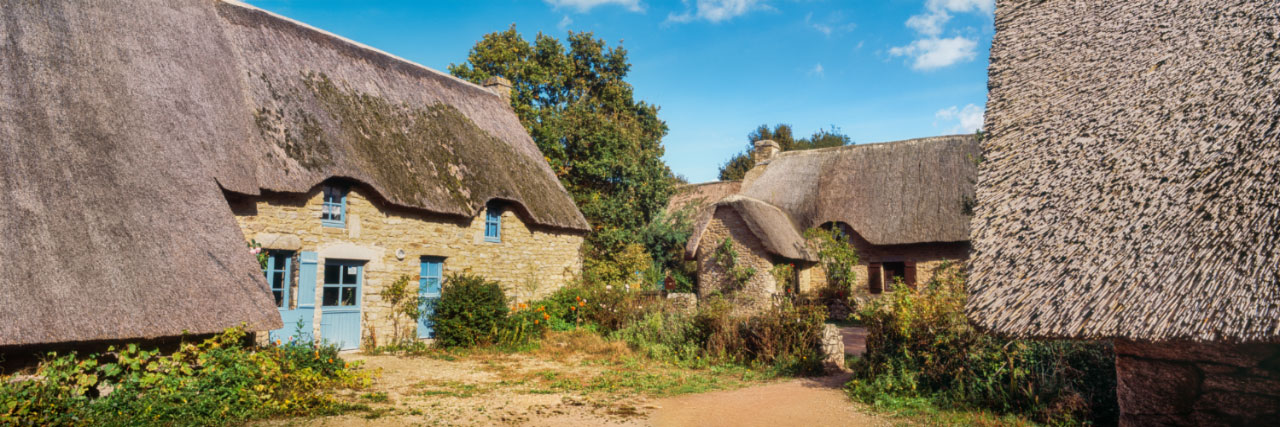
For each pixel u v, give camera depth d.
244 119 10.42
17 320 6.12
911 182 21.22
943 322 8.47
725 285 18.86
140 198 7.80
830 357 10.95
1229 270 4.19
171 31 10.53
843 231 21.75
